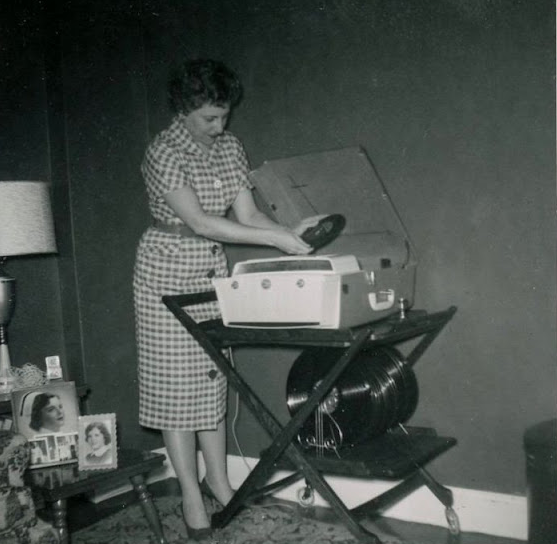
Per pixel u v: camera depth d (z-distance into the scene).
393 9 2.76
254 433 3.22
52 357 2.85
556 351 2.52
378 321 2.42
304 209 2.76
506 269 2.60
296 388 2.60
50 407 2.60
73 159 3.18
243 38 3.13
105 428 2.54
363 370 2.44
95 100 3.27
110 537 2.71
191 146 2.61
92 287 3.24
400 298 2.55
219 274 2.73
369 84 2.83
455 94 2.65
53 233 2.76
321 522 2.78
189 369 2.65
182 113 2.55
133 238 3.42
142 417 2.72
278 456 2.36
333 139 2.92
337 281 2.19
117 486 3.26
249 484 2.46
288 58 3.02
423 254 2.75
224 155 2.74
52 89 3.13
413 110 2.74
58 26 3.12
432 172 2.71
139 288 2.69
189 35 3.30
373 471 2.21
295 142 3.02
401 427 2.70
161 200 2.61
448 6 2.65
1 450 1.95
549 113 2.48
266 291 2.27
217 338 2.43
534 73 2.50
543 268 2.53
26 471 2.49
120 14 3.37
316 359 2.56
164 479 3.45
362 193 2.58
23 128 3.09
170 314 2.64
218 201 2.69
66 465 2.57
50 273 3.20
